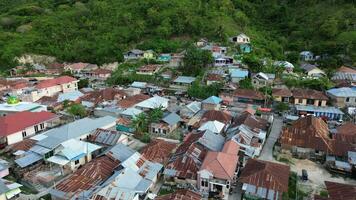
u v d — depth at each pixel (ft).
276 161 153.69
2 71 376.07
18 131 171.32
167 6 425.69
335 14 388.57
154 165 138.62
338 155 149.38
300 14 422.00
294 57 340.18
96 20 444.96
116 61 359.66
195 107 218.38
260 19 436.35
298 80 264.72
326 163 149.38
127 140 173.88
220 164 127.65
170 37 383.24
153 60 336.29
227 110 221.25
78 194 116.37
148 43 370.12
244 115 189.88
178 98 253.85
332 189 116.37
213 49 322.55
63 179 133.49
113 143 162.20
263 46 354.13
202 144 150.00
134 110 209.46
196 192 118.83
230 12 420.77
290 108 225.15
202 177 125.39
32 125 180.55
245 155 149.38
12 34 433.89
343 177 140.46
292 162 153.38
